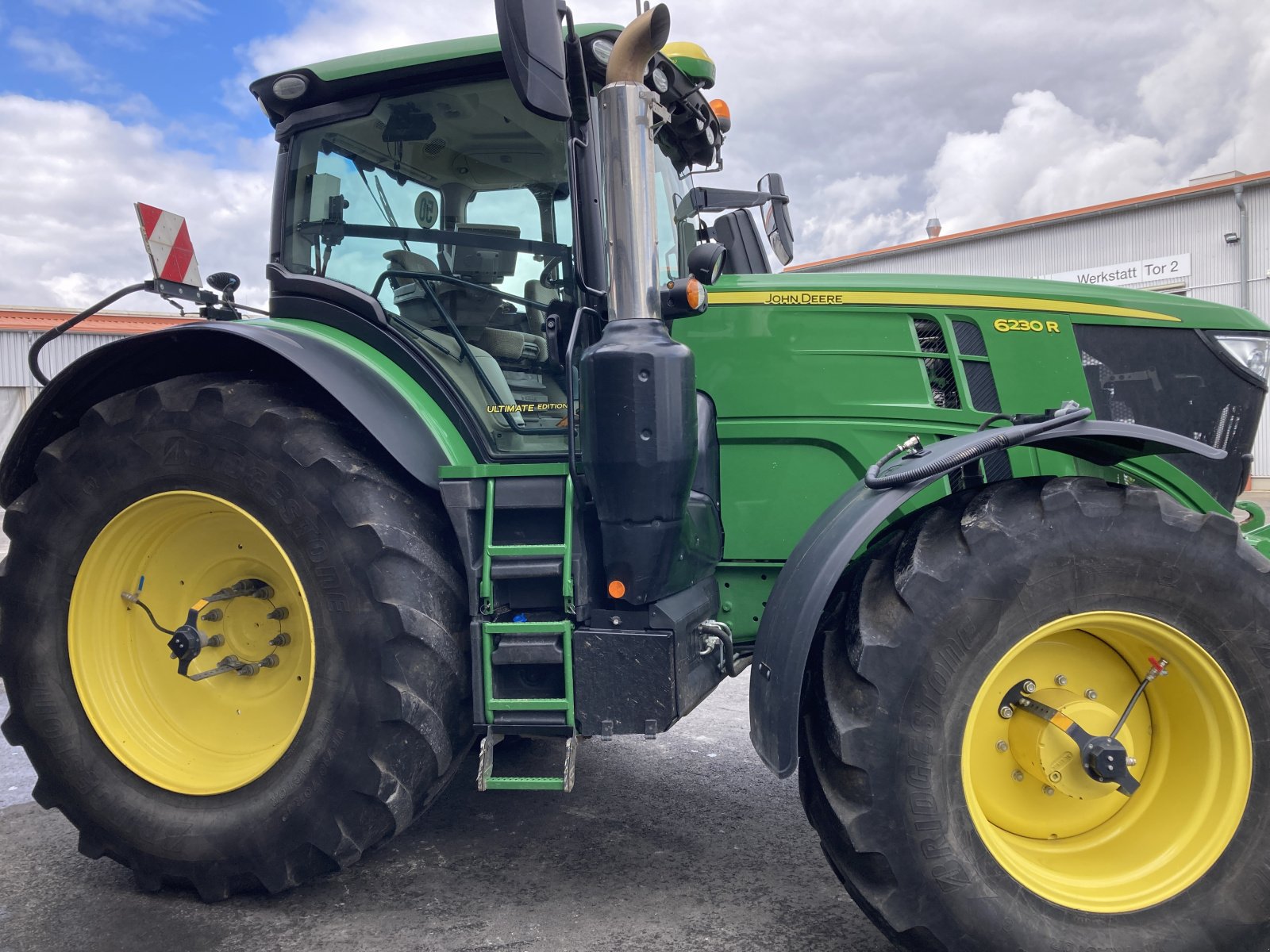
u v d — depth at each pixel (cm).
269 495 236
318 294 274
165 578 269
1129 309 279
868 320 278
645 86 234
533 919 236
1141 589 203
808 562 219
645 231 222
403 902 246
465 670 238
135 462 250
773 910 239
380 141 273
